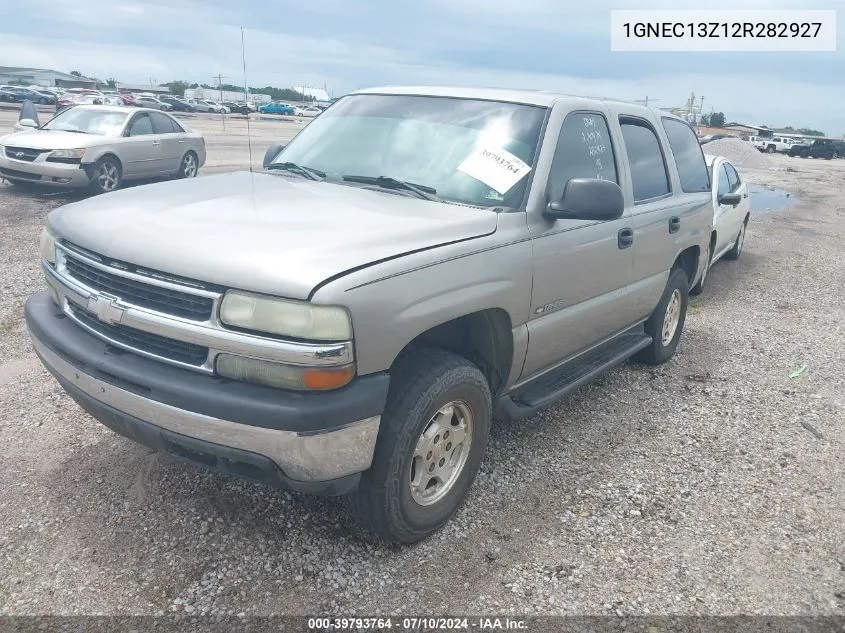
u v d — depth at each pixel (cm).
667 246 507
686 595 302
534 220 355
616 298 446
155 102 5697
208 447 266
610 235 419
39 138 1196
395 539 309
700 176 605
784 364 603
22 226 924
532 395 396
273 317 254
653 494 380
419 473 310
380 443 287
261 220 301
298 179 390
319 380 257
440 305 293
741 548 337
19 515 322
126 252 283
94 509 329
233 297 259
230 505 338
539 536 336
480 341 351
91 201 346
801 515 368
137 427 281
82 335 307
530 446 425
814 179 2964
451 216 324
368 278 264
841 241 1355
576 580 307
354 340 260
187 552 305
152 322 273
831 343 670
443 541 327
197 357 271
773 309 797
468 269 308
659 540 339
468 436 337
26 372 473
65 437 391
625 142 465
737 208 1009
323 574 298
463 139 384
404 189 367
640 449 432
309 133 447
